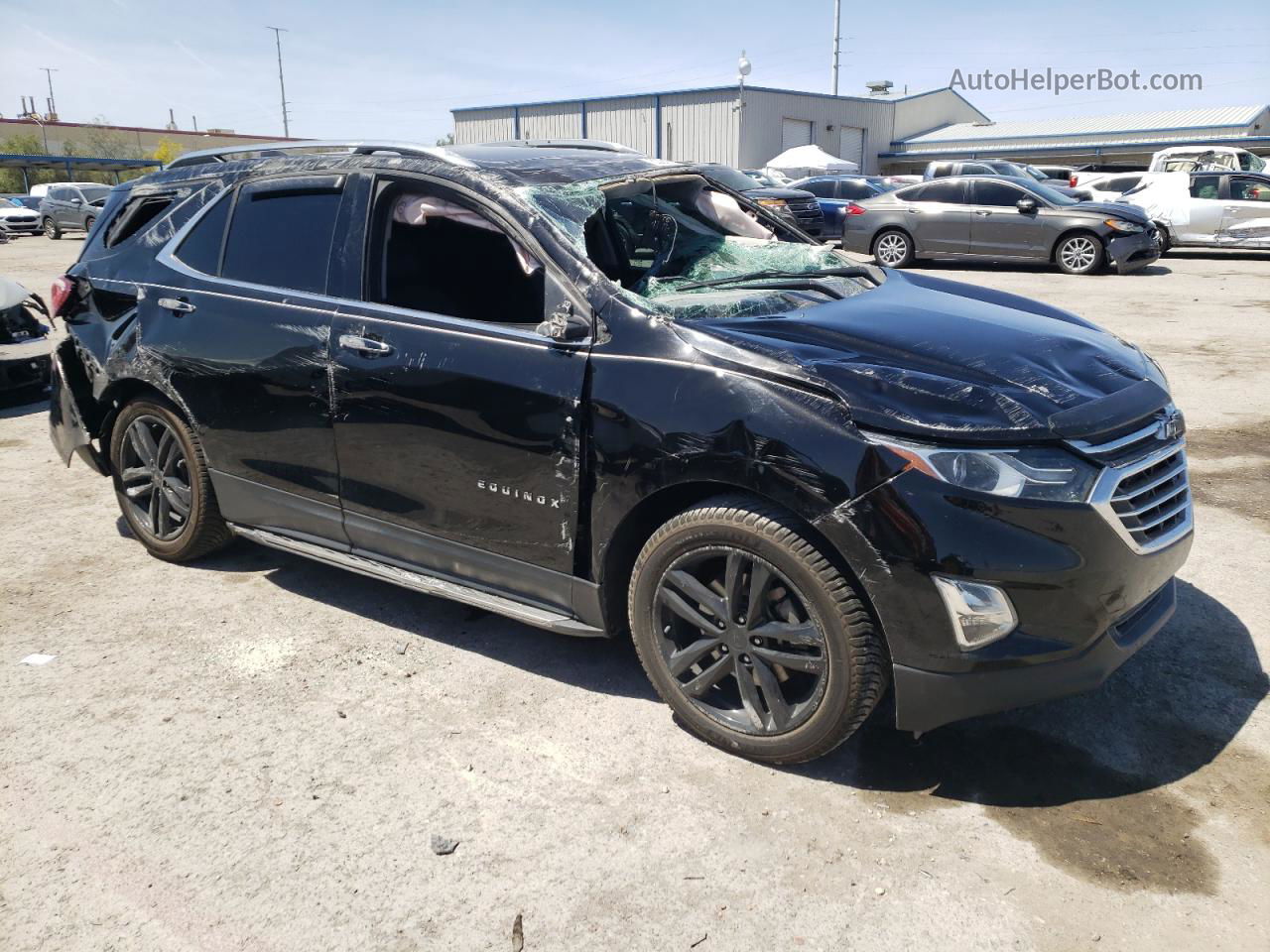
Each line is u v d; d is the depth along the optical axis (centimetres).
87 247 456
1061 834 264
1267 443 607
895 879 249
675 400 282
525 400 309
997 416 258
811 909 240
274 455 384
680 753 303
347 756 303
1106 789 282
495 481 322
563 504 308
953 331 309
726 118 4069
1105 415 271
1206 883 245
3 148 6231
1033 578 251
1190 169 2339
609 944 231
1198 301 1213
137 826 274
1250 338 952
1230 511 496
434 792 286
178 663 361
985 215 1623
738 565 282
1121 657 273
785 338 290
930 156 4809
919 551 251
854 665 267
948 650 256
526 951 229
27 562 455
